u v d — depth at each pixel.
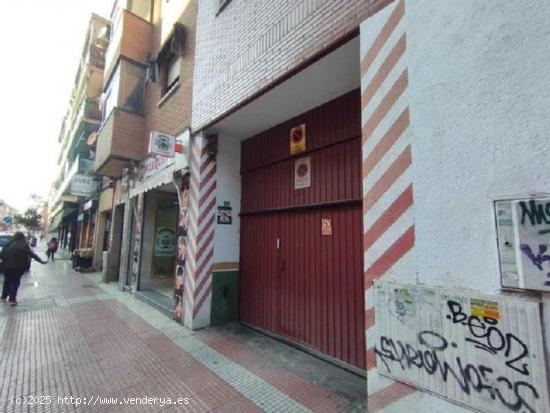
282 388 3.38
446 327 2.04
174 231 9.37
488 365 1.84
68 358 4.11
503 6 1.96
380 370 2.41
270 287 5.24
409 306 2.25
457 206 2.06
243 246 6.04
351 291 3.89
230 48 5.12
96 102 15.62
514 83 1.87
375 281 2.50
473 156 2.01
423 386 2.13
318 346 4.24
